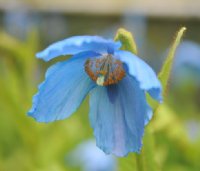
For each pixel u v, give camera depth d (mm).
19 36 1385
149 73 456
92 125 518
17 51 792
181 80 1225
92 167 923
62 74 509
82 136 1012
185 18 1942
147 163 555
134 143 498
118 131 507
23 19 1409
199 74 1213
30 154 814
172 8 1938
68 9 1943
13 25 1401
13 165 833
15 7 1630
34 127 800
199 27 1946
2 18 1693
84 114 1186
